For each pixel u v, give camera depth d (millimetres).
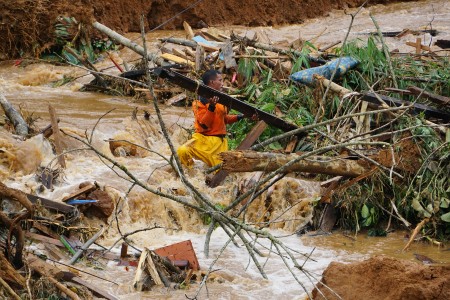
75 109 18266
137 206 12984
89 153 14586
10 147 13445
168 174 14188
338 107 14875
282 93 16422
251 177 13984
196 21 30547
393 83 15859
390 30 29469
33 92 20672
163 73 13820
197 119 14281
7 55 24328
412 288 8711
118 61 24562
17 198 9664
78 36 24750
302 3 32875
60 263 10719
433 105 15094
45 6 24656
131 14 29156
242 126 15828
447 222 12797
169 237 12781
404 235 13000
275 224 13344
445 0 35594
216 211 9953
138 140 15797
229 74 18438
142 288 10508
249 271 11398
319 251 12336
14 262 9727
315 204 13320
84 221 12234
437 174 12977
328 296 9250
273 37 29094
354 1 34875
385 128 14266
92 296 9906
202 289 10633
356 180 12812
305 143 14734
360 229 13211
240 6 31609
